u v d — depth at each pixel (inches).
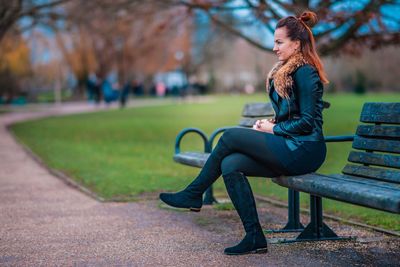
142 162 421.7
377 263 160.4
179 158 225.8
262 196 285.6
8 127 840.9
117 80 1990.7
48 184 331.0
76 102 2057.1
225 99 2132.1
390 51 1417.3
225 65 2967.5
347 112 1020.5
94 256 172.4
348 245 180.9
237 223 217.9
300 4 395.5
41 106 1728.6
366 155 168.4
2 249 183.5
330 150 494.0
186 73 2532.0
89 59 1907.0
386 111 166.2
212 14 454.3
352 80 2218.3
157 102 1920.5
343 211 247.6
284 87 158.7
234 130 160.7
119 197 280.4
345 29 405.1
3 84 1860.2
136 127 784.9
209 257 167.6
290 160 155.0
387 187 135.8
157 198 277.1
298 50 163.0
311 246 179.0
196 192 164.1
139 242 189.3
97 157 456.1
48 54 1913.1
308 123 155.3
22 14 841.5
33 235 203.0
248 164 160.1
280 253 170.4
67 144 570.3
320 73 161.5
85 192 300.4
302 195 291.9
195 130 242.1
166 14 512.4
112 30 776.3
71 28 901.2
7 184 331.6
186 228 210.1
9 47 1318.9
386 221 221.1
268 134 157.9
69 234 203.6
